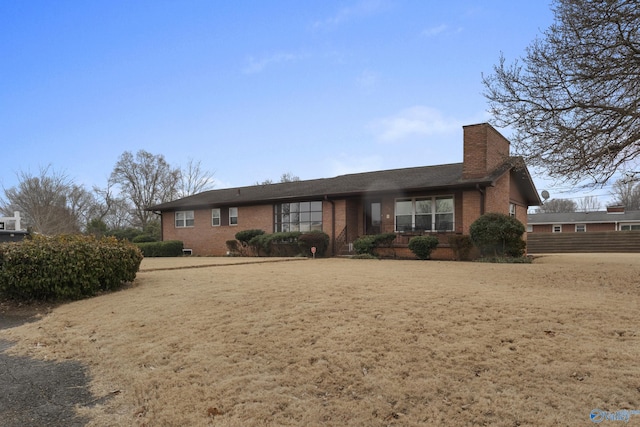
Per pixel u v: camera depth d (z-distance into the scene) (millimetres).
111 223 43000
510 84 8398
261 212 19109
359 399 2803
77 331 4918
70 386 3342
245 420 2582
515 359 3277
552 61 7707
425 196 15352
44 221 28656
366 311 4730
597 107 7238
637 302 4973
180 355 3775
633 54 6855
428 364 3260
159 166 43438
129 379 3371
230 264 11953
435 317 4406
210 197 22625
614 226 32938
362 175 19828
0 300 6906
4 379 3543
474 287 6121
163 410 2785
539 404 2598
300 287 6301
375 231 16609
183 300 5852
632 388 2736
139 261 8164
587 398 2639
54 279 6641
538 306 4746
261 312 4945
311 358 3508
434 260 13352
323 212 17016
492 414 2523
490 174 13727
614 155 7285
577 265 9938
